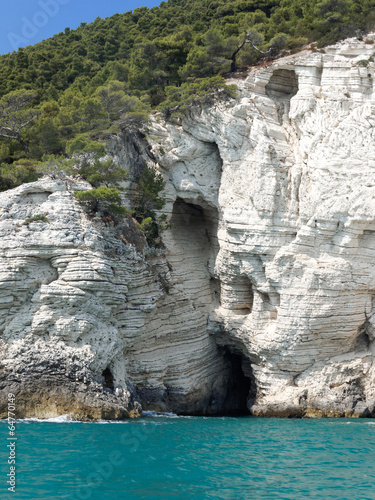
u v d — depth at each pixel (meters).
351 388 35.66
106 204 33.72
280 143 39.03
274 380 36.78
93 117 40.53
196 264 40.81
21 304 30.47
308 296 35.66
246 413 40.41
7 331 29.80
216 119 39.97
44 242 30.53
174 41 49.34
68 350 29.86
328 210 35.81
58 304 30.28
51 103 43.47
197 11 64.75
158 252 37.22
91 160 36.00
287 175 38.06
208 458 23.31
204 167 40.66
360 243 36.03
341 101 38.28
